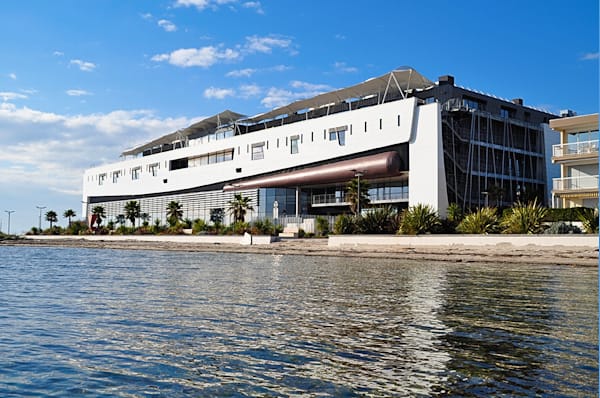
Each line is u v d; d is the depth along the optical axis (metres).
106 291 17.56
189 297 15.61
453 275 22.25
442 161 55.25
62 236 89.75
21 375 7.70
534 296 15.24
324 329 10.52
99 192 107.56
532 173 67.81
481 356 8.38
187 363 8.18
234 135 80.69
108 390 7.02
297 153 68.69
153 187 93.25
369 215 45.62
